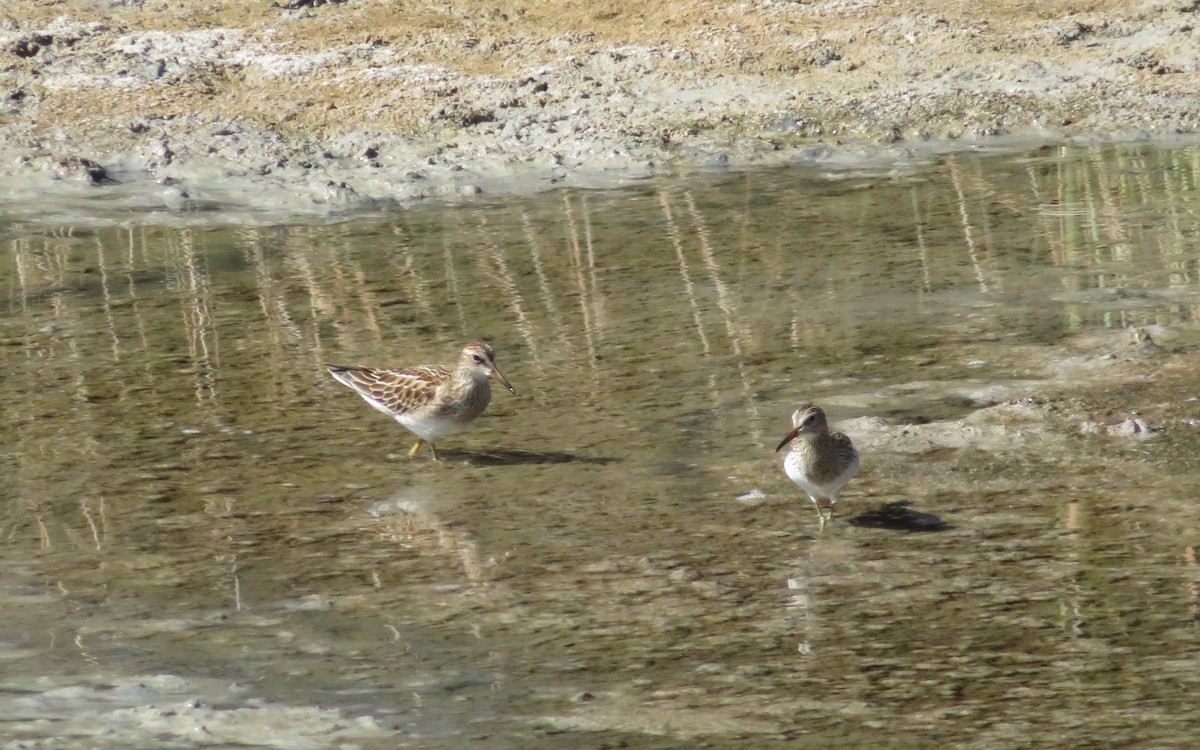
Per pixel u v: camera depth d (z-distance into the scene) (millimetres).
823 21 28672
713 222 20406
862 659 9000
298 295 17734
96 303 17562
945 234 19469
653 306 16953
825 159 23734
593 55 27344
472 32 28375
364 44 27656
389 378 12953
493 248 19531
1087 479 11664
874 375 14398
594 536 11031
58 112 24719
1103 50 27141
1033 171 22484
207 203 21969
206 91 25781
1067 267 17812
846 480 11094
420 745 8133
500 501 11758
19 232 20609
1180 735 7969
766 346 15430
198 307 17344
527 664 9086
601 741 8125
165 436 13391
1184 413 12922
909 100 25562
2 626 9750
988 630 9312
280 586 10320
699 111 25438
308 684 8898
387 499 11867
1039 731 8078
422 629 9602
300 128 24547
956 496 11484
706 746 8039
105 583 10414
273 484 12242
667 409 13742
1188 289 16719
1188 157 22750
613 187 22484
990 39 27562
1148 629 9219
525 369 15031
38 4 28953
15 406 14188
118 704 8680
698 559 10555
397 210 21625
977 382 14055
